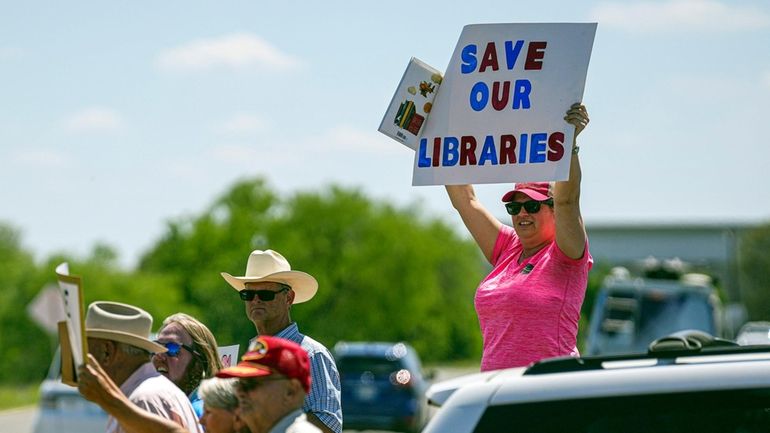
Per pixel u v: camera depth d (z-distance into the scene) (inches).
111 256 2878.9
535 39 241.4
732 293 2746.1
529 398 169.6
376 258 3048.7
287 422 192.2
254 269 299.0
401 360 1026.1
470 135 244.8
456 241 3523.6
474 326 3528.5
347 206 3100.4
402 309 3065.9
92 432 665.6
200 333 279.0
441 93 248.1
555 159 237.6
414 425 1004.6
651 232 4547.2
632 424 167.8
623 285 1098.1
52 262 2758.4
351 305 3061.0
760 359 173.3
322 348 288.5
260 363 191.6
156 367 274.1
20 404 1562.5
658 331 1075.3
